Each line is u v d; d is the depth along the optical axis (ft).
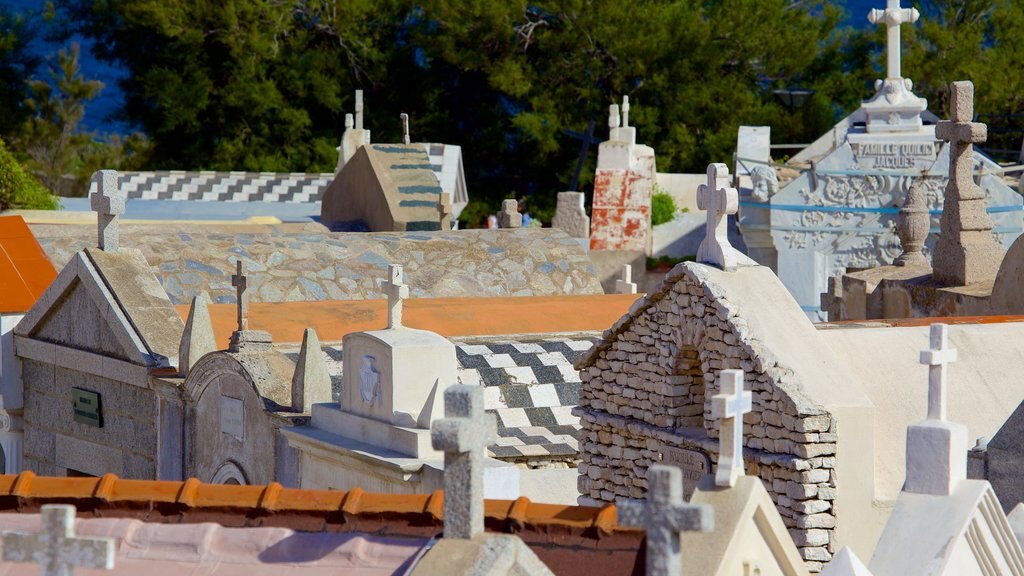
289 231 127.75
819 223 143.74
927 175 139.95
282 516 35.14
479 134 235.20
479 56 223.10
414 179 129.90
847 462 55.31
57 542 28.68
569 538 33.12
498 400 72.69
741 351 57.31
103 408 83.05
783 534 39.78
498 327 84.02
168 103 222.69
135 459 80.07
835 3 249.14
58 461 87.45
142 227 105.09
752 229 145.48
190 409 75.10
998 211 133.59
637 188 176.76
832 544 55.11
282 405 68.18
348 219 135.44
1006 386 63.05
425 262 102.42
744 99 219.20
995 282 86.84
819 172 143.54
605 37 217.97
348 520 34.47
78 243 100.12
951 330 64.85
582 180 227.20
